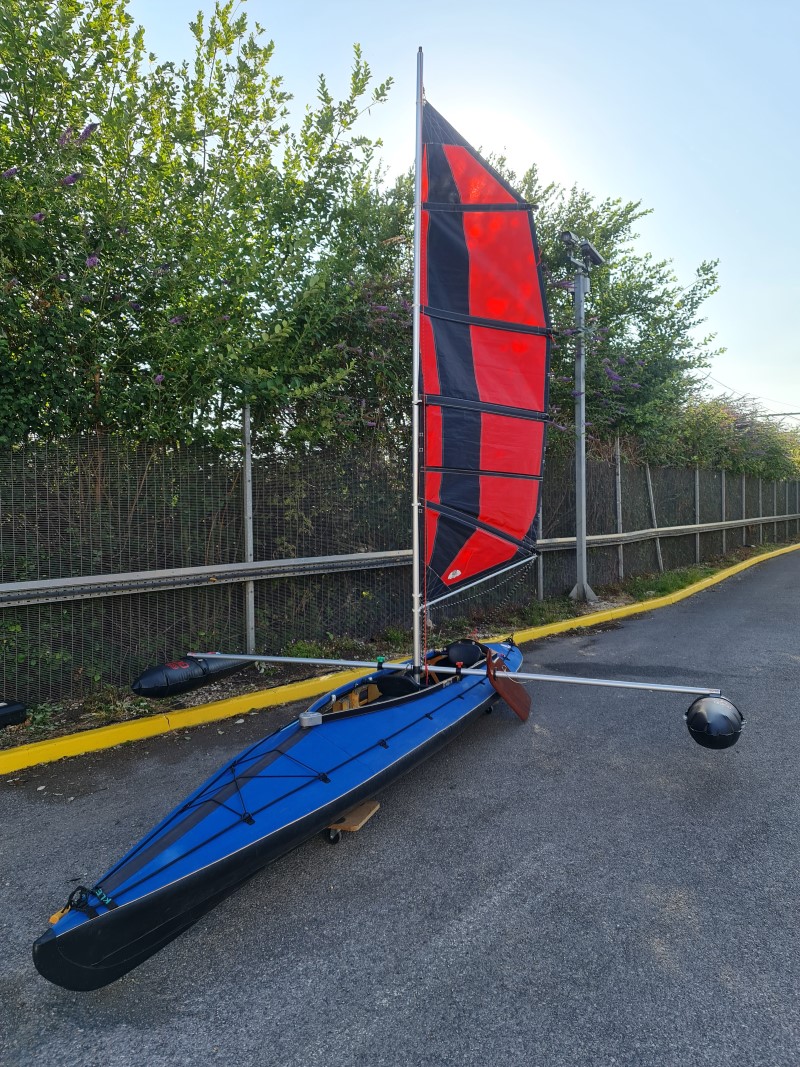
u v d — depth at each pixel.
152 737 5.28
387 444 8.27
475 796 4.14
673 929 2.81
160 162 5.97
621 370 11.15
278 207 6.86
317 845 3.59
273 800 3.15
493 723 5.52
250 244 6.57
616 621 10.12
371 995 2.47
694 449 16.89
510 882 3.20
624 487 13.30
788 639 8.61
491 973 2.57
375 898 3.09
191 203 6.25
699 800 4.04
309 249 7.20
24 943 2.84
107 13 5.77
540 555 10.64
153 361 5.93
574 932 2.80
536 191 9.80
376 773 3.56
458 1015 2.36
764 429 20.89
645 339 11.51
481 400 5.13
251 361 6.55
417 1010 2.39
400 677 4.73
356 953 2.72
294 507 7.25
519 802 4.05
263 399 6.76
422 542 5.01
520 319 5.39
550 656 7.86
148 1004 2.47
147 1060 2.21
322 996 2.48
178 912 2.58
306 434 7.04
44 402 5.38
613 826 3.73
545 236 9.81
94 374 5.58
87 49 5.66
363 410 7.84
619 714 5.71
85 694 5.72
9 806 4.10
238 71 6.52
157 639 6.17
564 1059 2.15
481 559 5.40
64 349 5.36
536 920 2.89
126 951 2.45
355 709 4.09
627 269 11.62
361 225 7.61
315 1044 2.25
